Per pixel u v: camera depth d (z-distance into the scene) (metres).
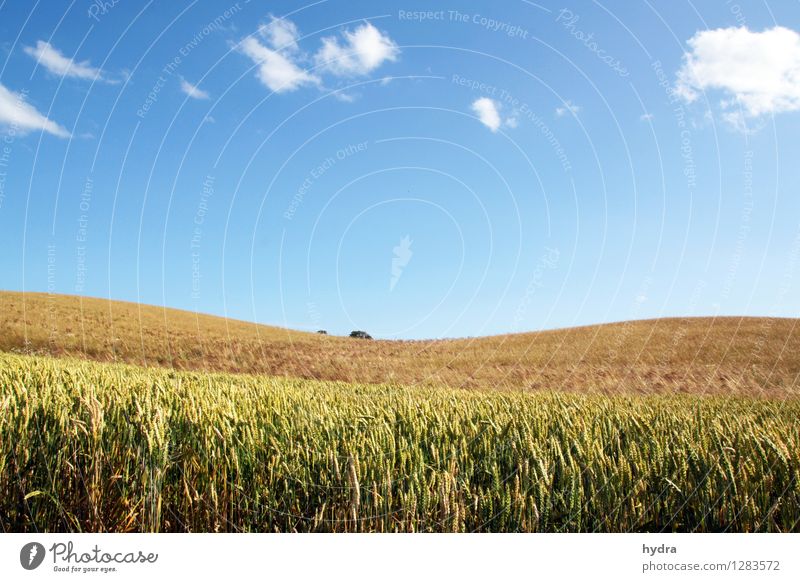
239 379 9.85
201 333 30.56
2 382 5.31
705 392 18.11
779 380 20.02
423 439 4.05
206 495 3.49
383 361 23.41
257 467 3.54
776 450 3.54
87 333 26.80
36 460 3.67
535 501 3.47
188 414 3.83
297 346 27.70
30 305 34.06
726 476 3.45
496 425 4.10
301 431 3.94
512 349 27.59
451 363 23.28
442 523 3.29
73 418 3.67
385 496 3.34
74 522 3.53
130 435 3.64
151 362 22.00
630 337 31.33
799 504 3.43
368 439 3.71
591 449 3.72
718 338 30.78
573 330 34.50
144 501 3.46
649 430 4.36
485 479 3.66
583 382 20.14
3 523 3.58
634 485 3.49
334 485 3.39
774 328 33.47
